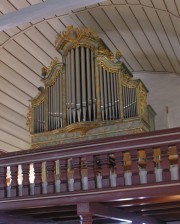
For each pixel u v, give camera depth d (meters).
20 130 14.22
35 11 7.92
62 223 10.14
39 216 9.16
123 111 10.16
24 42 11.74
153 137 6.61
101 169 6.88
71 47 11.27
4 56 11.80
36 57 12.59
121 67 10.62
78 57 11.09
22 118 14.07
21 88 13.21
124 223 9.55
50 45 12.41
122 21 11.30
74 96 10.65
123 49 12.88
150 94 13.52
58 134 10.62
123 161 6.77
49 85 11.18
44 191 7.23
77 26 12.16
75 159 7.05
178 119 12.94
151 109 11.62
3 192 7.46
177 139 6.48
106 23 11.67
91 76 10.80
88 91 10.62
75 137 10.38
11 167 7.52
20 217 8.72
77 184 6.94
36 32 11.58
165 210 8.68
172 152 6.72
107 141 6.87
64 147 7.14
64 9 7.71
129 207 8.12
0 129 13.34
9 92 12.92
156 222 10.10
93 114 10.38
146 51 12.59
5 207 7.37
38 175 7.29
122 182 6.67
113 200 6.74
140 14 10.59
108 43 12.82
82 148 7.02
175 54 12.00
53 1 7.75
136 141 6.69
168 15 9.97
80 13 11.31
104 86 10.56
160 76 13.63
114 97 10.38
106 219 8.89
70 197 6.94
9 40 11.36
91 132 10.25
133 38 12.08
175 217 9.88
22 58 12.27
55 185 7.16
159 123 13.09
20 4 10.39
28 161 7.39
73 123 10.27
